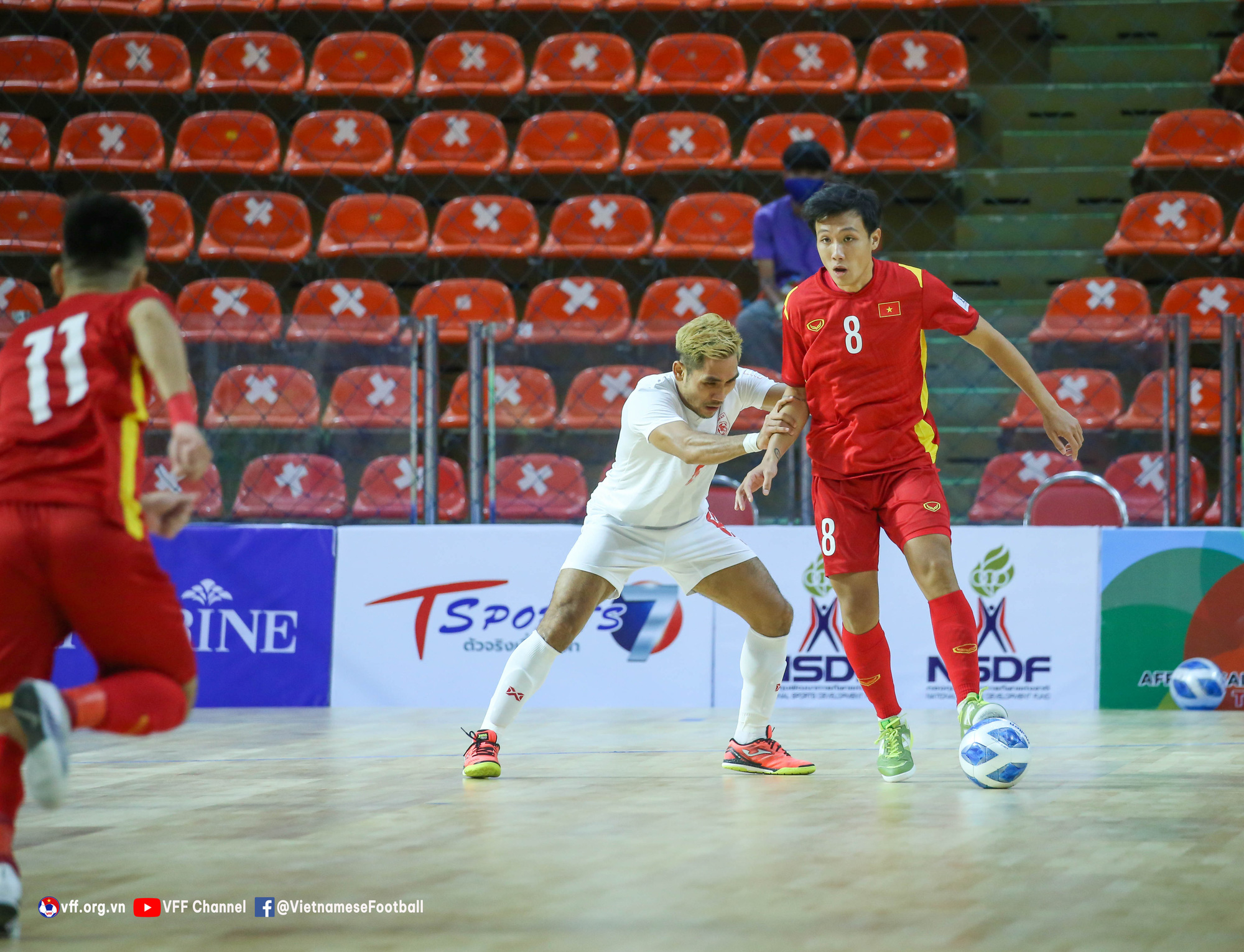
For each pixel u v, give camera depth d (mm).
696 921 6578
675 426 11367
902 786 11070
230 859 8227
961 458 18172
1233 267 26453
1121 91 29000
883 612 17766
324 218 28953
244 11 29641
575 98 30078
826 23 30641
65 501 6895
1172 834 8781
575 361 18109
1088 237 27312
